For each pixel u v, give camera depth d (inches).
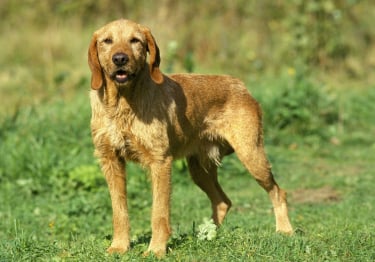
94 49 323.9
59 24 906.7
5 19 938.1
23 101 713.0
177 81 358.9
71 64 823.7
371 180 532.1
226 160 554.3
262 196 491.2
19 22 917.8
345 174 553.0
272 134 648.4
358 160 604.4
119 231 325.7
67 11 915.4
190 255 295.0
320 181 528.1
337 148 647.1
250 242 307.7
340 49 902.4
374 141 669.3
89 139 571.8
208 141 378.9
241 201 477.7
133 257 302.7
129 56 309.1
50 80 772.0
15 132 580.4
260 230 359.6
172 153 350.3
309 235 333.7
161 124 325.7
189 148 368.5
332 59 895.1
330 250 297.6
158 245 312.3
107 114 321.7
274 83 749.3
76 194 481.4
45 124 586.9
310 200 482.0
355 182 523.2
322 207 450.9
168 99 338.6
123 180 332.2
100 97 323.3
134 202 465.4
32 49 854.5
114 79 311.6
